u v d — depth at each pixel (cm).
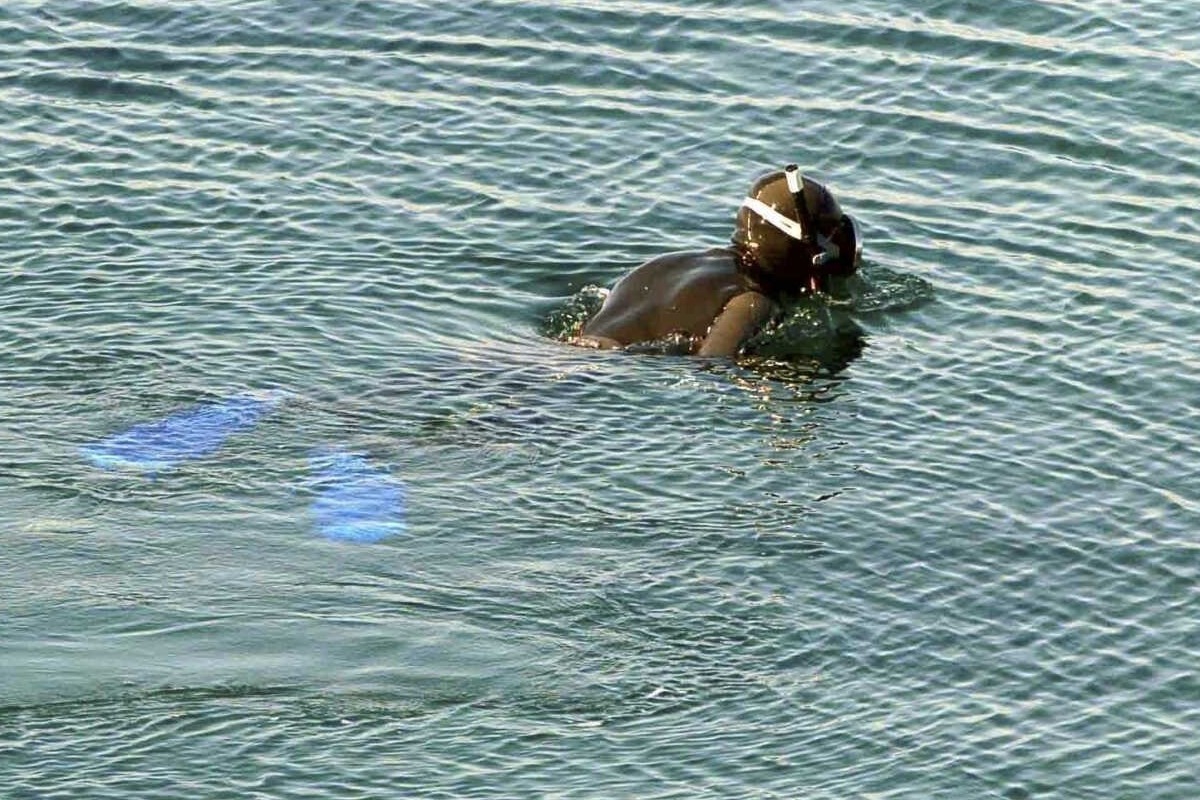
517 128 6656
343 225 6069
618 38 7188
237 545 4456
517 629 4216
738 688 4084
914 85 6881
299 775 3762
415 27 7275
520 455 4881
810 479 4822
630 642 4203
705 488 4778
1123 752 3947
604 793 3766
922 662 4184
